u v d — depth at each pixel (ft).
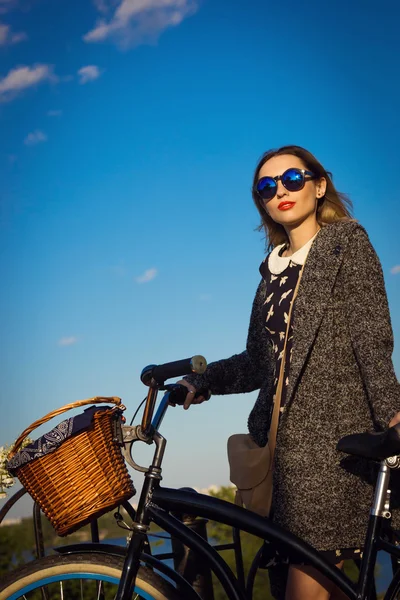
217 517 6.52
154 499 6.60
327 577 6.47
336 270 7.07
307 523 6.91
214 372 8.13
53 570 6.66
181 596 6.46
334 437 6.95
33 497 6.33
